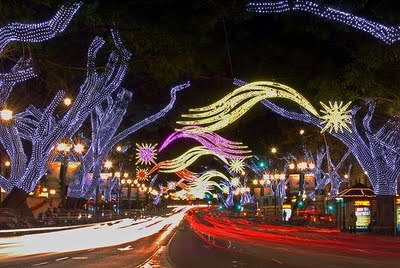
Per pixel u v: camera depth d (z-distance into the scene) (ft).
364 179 204.03
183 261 71.92
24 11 78.28
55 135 120.16
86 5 85.46
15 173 120.06
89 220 177.06
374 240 124.88
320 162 199.93
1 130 118.42
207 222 246.47
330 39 91.20
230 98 82.33
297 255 84.58
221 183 473.67
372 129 144.15
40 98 149.28
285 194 255.50
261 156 251.39
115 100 162.50
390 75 96.53
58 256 80.28
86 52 119.24
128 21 88.07
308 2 62.03
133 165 277.23
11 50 99.25
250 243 114.73
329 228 178.09
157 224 219.20
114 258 76.38
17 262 70.38
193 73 123.24
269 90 78.59
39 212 151.33
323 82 98.32
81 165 159.94
